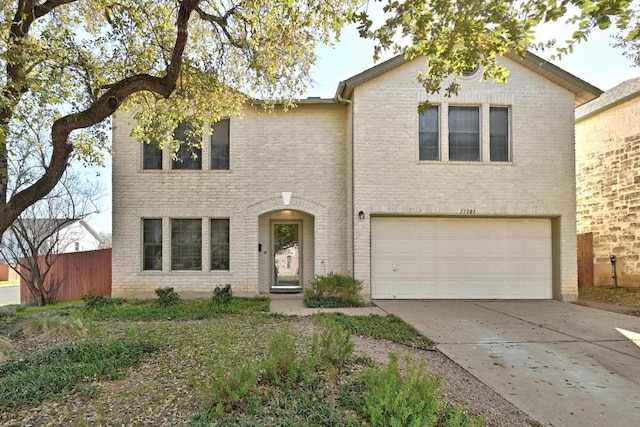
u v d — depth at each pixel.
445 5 4.46
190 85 8.54
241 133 11.09
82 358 4.90
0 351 5.36
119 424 3.31
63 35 7.39
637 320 8.01
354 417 3.34
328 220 11.12
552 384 4.59
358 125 10.30
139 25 7.79
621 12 3.72
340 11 6.38
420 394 3.12
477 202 10.37
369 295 10.14
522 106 10.49
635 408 3.97
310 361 4.13
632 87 12.03
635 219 11.41
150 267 11.00
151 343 5.46
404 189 10.30
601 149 12.70
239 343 5.56
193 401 3.70
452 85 5.60
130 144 10.89
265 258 11.53
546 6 4.12
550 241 10.71
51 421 3.41
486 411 3.81
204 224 10.96
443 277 10.56
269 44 7.88
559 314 8.60
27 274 12.70
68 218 13.17
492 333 6.90
